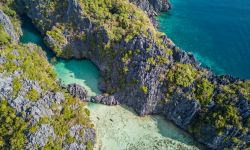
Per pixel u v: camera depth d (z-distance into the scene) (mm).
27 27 151000
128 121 115875
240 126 105688
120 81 122312
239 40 160000
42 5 147750
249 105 108000
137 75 118125
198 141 111812
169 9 178500
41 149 95312
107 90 124062
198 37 161875
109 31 130375
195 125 112875
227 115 108250
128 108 119812
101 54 130875
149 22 144875
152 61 118750
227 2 186500
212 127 108562
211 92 114500
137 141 110312
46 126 98500
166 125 116188
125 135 111562
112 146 108250
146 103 116250
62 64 134750
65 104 108688
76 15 139500
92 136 107125
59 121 103250
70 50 136625
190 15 176250
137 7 153875
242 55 151875
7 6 152500
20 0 156625
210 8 181750
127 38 125812
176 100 115250
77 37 137125
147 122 116438
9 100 100250
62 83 125562
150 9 168000
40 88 108125
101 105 119625
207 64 147125
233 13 177750
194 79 118000
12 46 122062
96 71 133125
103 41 130500
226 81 118375
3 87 101812
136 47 122625
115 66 125375
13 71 106875
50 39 136875
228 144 107688
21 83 104188
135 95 118250
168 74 118562
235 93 112938
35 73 112312
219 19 173500
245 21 172000
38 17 148250
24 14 157125
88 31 136125
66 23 141500
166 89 117625
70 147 100438
